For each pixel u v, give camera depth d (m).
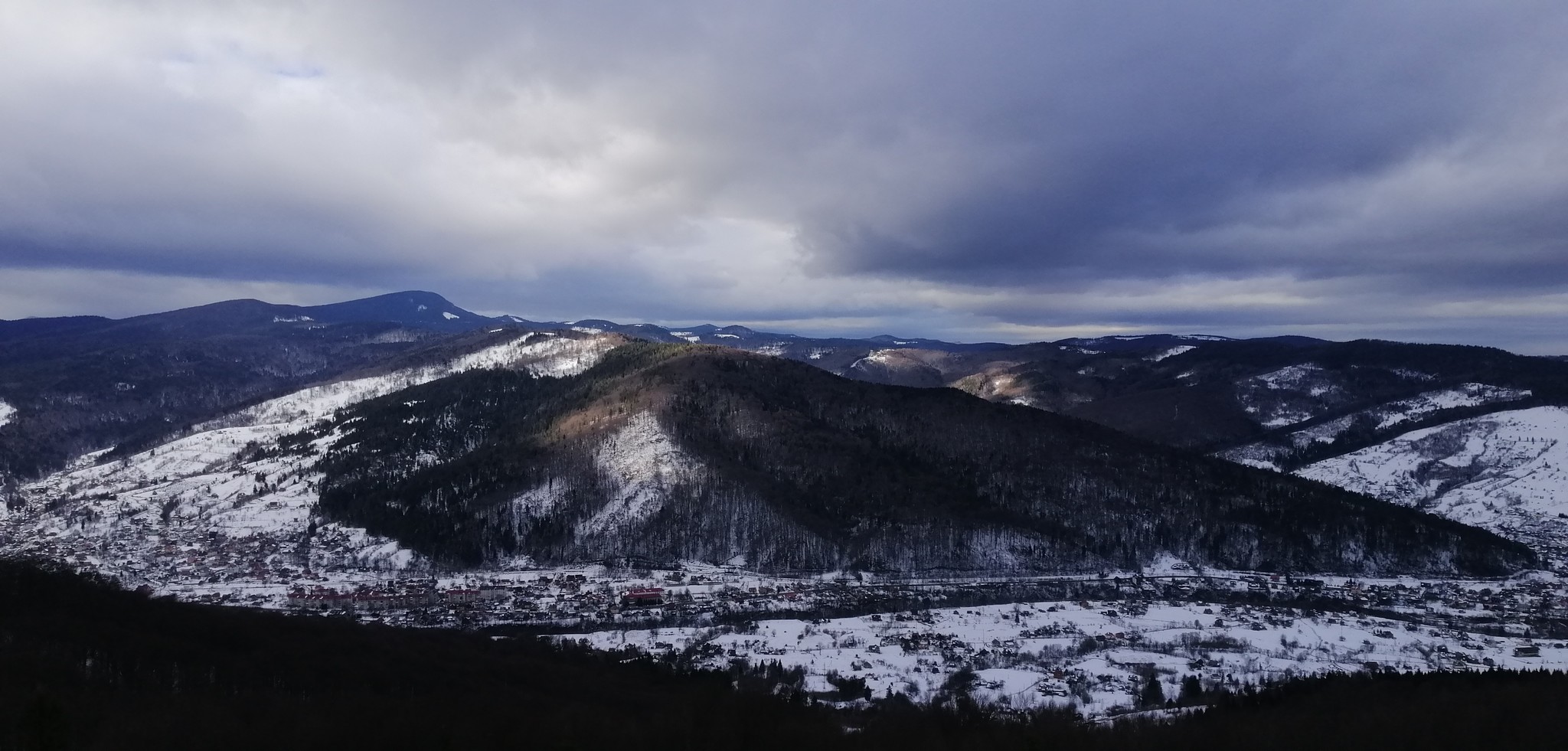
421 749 113.25
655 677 166.25
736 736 127.56
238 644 151.75
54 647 130.00
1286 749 127.38
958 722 139.75
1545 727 129.00
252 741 109.25
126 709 112.12
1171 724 139.38
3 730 97.38
